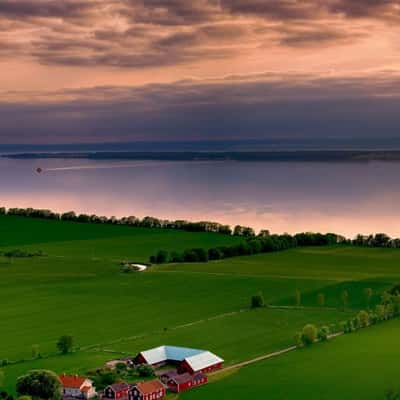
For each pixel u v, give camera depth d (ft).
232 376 448.65
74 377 419.95
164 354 473.26
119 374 449.89
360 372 451.94
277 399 407.85
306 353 496.64
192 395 416.05
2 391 408.05
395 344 510.58
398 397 406.21
